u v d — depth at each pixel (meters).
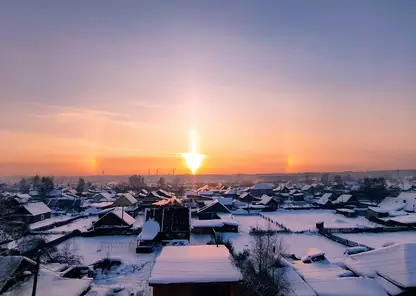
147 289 24.97
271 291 20.52
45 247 35.62
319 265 25.94
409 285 19.27
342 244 42.09
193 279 16.19
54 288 20.14
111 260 31.95
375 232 51.19
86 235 47.72
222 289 17.17
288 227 55.09
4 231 42.19
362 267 23.20
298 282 21.31
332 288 20.47
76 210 81.81
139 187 150.50
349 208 81.19
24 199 88.56
